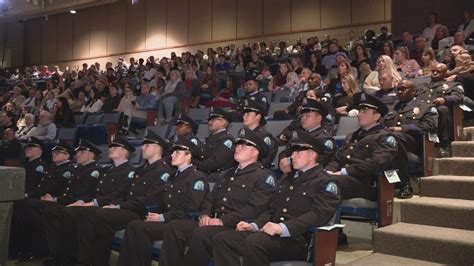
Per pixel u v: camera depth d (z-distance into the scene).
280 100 8.14
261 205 3.88
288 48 13.91
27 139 9.33
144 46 19.28
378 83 6.89
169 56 18.72
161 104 9.55
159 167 5.02
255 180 4.05
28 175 6.68
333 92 7.27
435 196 4.53
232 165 5.40
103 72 15.84
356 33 15.10
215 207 4.29
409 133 4.84
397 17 12.05
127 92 10.29
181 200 4.45
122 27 19.81
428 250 3.78
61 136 9.10
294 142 3.78
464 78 5.85
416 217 4.26
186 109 9.38
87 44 20.66
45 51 21.70
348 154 4.55
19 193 2.32
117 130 8.97
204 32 17.97
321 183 3.59
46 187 6.25
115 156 5.56
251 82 7.92
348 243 4.60
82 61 20.78
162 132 7.62
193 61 12.96
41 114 9.81
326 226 3.45
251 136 4.18
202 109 8.47
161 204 4.82
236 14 17.28
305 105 4.96
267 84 9.89
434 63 7.05
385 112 4.60
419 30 11.72
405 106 5.33
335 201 3.51
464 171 4.67
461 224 4.01
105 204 5.32
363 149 4.46
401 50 7.62
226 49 15.52
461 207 4.01
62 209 5.24
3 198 2.26
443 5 11.41
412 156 4.81
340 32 15.36
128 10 19.69
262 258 3.34
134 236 4.26
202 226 3.83
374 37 12.28
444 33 9.02
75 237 5.09
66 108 10.11
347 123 5.74
